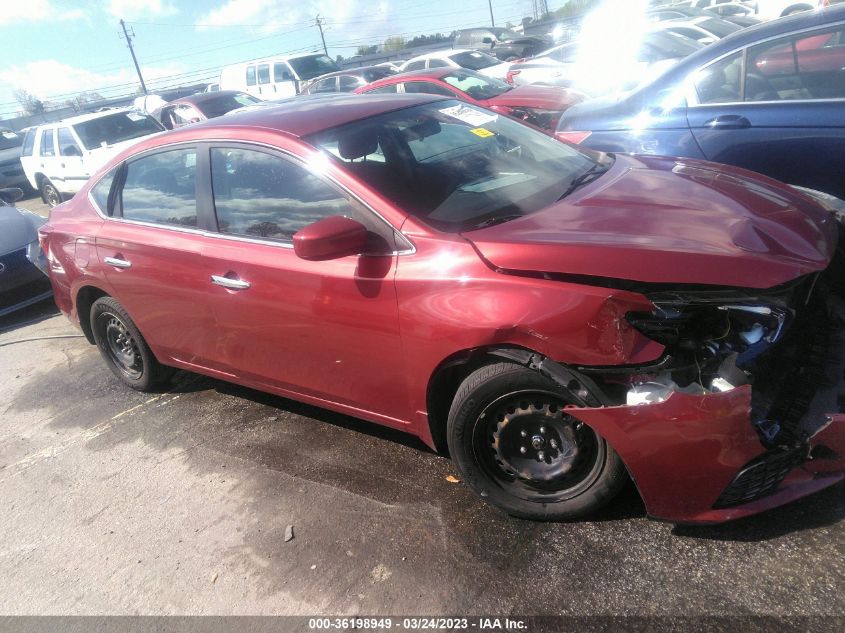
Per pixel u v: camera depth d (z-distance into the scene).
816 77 4.23
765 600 2.19
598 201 2.84
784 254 2.39
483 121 3.68
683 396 2.17
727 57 4.59
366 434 3.54
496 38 22.02
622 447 2.27
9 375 5.27
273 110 3.65
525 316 2.35
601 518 2.63
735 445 2.17
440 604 2.42
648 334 2.28
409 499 2.98
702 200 2.78
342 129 3.23
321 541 2.84
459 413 2.61
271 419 3.88
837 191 4.17
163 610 2.65
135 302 3.92
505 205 2.89
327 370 3.10
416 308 2.61
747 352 2.37
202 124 3.74
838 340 2.74
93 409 4.44
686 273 2.28
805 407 2.46
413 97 3.77
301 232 2.62
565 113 5.80
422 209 2.80
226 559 2.85
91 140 11.98
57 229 4.38
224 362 3.64
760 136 4.35
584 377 2.33
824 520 2.44
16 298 6.72
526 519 2.71
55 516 3.38
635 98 5.05
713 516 2.30
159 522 3.17
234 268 3.24
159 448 3.81
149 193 3.81
